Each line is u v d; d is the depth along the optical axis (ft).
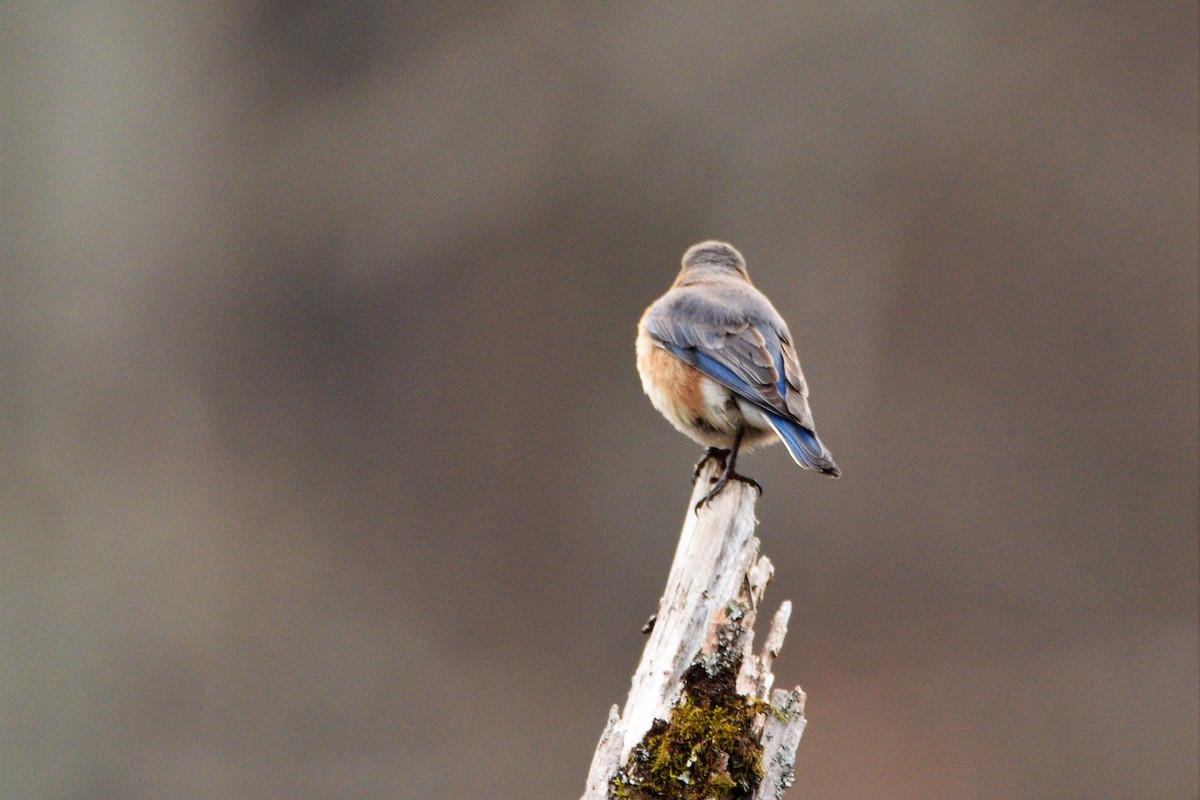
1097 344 61.00
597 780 16.47
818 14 61.11
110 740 45.68
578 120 59.77
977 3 62.54
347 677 50.31
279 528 53.57
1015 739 47.19
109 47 55.16
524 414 57.82
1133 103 62.85
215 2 57.11
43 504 48.98
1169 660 50.80
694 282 30.96
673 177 60.39
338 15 58.39
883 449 59.31
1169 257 61.11
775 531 55.21
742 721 16.56
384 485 56.54
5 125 53.16
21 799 43.78
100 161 54.70
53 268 52.95
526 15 59.57
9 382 50.55
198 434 54.24
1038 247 61.82
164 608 48.62
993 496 58.18
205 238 56.34
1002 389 60.70
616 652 54.03
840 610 53.78
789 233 60.95
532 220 59.21
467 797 46.19
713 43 60.54
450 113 58.95
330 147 58.13
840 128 61.67
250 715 48.21
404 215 58.29
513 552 56.13
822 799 44.68
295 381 56.59
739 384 26.73
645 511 56.34
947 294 61.52
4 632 45.55
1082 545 57.06
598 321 58.95
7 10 53.62
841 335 60.70
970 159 61.82
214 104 57.26
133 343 54.03
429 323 58.18
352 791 46.11
